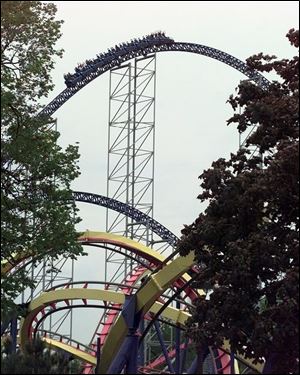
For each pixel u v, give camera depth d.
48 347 26.02
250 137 32.19
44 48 32.84
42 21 32.62
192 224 33.19
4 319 32.47
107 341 38.97
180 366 51.97
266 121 31.33
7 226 31.95
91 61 70.88
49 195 32.62
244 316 28.98
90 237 59.22
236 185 30.36
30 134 31.81
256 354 28.44
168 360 51.97
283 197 29.89
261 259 28.84
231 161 33.00
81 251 32.38
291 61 33.75
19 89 32.38
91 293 52.56
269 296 29.94
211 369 53.62
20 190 32.66
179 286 52.97
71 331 65.56
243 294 29.23
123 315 36.84
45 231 31.84
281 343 27.95
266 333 27.86
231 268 30.28
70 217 32.59
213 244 31.27
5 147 31.36
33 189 32.69
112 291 52.34
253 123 31.73
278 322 28.42
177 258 37.78
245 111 32.66
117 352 36.00
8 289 30.88
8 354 26.30
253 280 29.73
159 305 50.78
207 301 30.88
